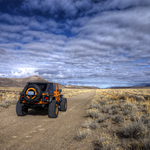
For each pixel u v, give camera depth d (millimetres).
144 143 3393
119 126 5586
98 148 3479
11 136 4426
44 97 7215
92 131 5004
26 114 8359
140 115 6734
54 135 4590
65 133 4812
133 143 3734
